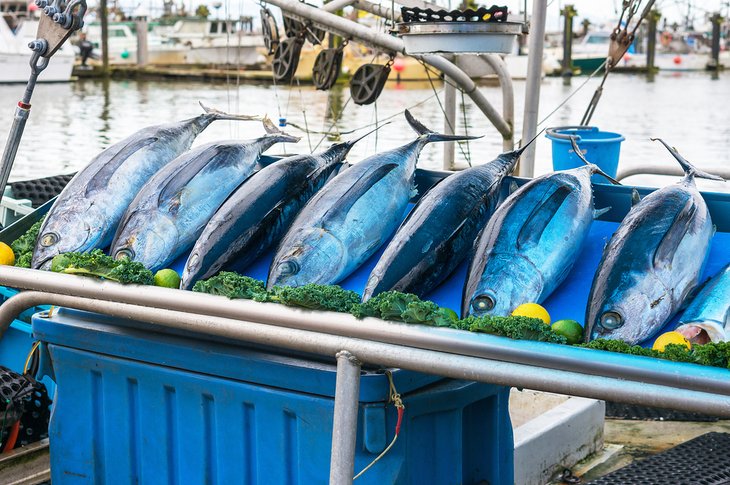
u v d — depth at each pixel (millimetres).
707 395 1938
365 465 2754
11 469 3631
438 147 13406
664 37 45219
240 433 2953
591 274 3041
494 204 3387
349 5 6766
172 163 3672
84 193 3668
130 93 27297
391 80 26953
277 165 3621
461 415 2934
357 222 3215
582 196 3125
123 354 3129
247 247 3381
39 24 3248
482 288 2807
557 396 4285
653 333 2643
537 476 3879
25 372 3438
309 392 2771
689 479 3230
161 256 3453
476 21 4477
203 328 2539
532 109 5348
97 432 3293
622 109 21797
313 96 23375
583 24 49125
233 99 23422
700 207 2980
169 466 3137
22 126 3295
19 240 3752
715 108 21859
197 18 41156
